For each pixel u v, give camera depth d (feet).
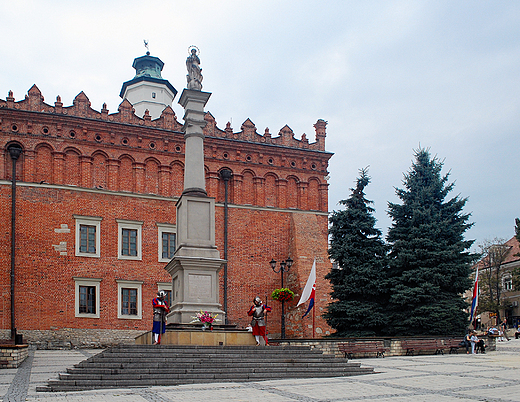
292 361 60.13
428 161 121.29
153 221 123.34
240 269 128.77
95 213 118.62
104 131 122.72
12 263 108.68
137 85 184.55
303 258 130.72
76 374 50.88
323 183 141.38
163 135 127.44
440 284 110.22
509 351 104.53
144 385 49.96
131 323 116.67
